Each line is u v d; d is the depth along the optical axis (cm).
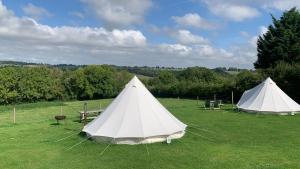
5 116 3391
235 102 3981
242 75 4072
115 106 1716
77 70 6675
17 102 5731
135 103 1688
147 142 1565
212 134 1781
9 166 1255
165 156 1345
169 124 1667
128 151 1428
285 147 1485
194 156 1341
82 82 6519
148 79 6675
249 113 2680
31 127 2217
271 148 1469
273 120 2297
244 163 1235
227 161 1266
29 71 5947
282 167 1178
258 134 1783
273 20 4806
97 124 1689
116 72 7119
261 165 1205
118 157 1343
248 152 1399
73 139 1692
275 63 4475
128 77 7081
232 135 1756
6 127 2277
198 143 1570
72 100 6562
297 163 1227
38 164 1273
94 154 1396
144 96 1744
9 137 1841
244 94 3027
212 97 4556
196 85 4900
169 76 6444
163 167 1202
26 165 1262
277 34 4731
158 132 1580
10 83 5528
